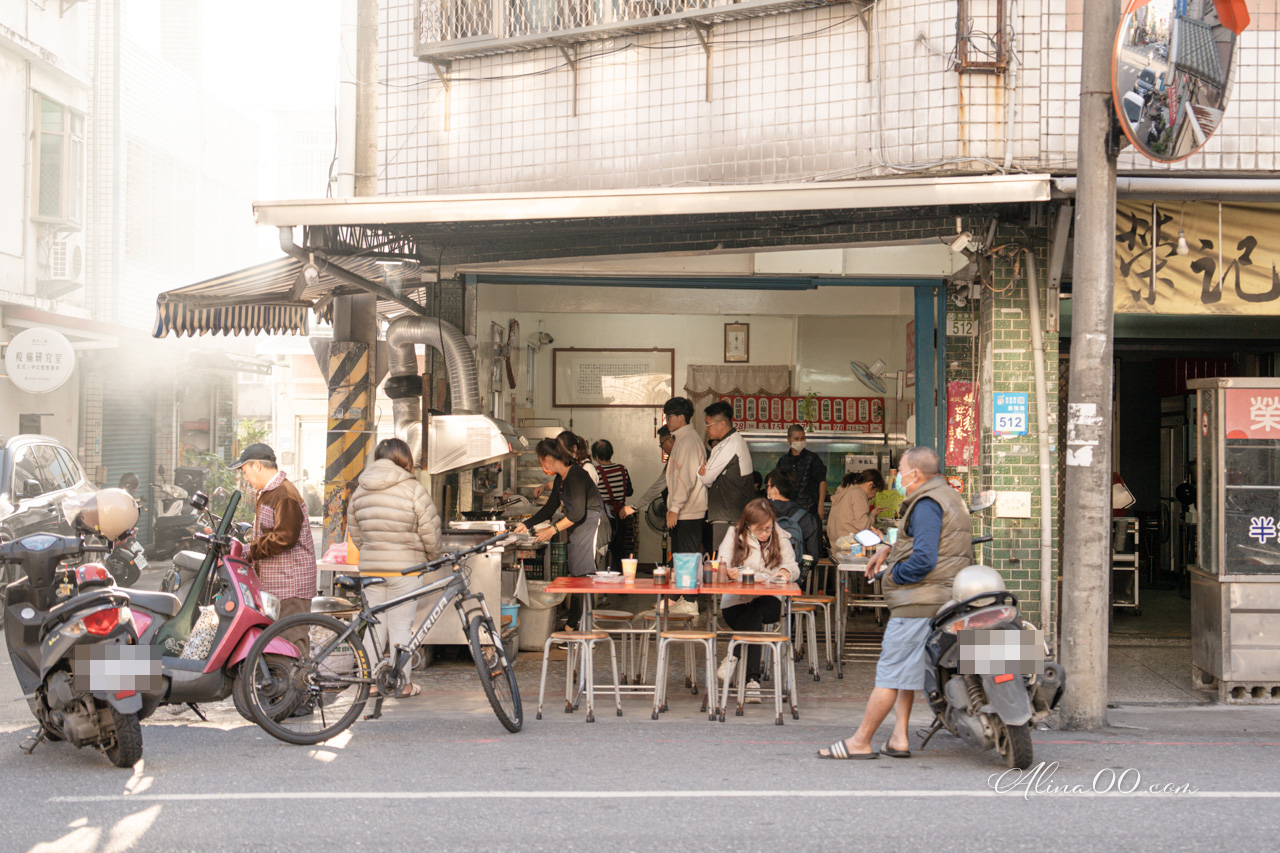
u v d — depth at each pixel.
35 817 4.91
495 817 4.90
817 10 8.76
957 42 8.27
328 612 7.93
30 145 16.64
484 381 11.74
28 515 11.52
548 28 9.70
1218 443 7.87
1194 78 7.13
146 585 15.00
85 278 18.97
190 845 4.54
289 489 7.27
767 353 14.48
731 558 7.95
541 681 7.27
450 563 7.02
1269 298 8.41
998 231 8.61
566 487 9.48
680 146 9.27
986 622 5.67
